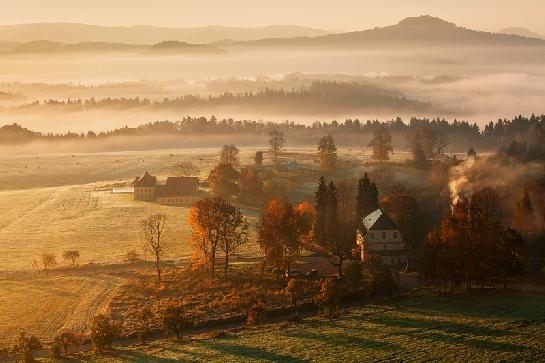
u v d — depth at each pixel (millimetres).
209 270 150250
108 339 106000
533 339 99562
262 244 146000
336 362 93875
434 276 131875
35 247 184625
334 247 163375
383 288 128875
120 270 155875
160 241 184875
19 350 107812
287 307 123438
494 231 134125
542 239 162875
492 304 118438
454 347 97375
